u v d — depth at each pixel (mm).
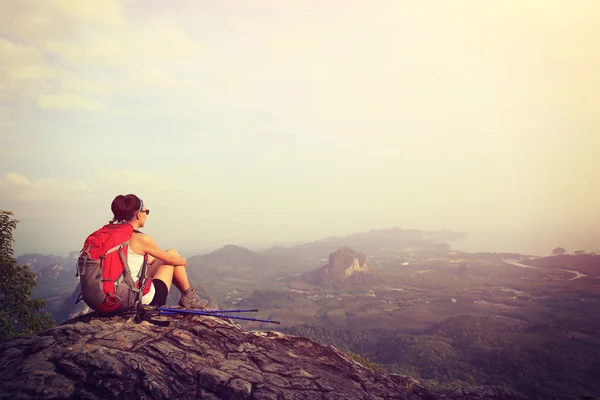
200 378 4590
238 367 4977
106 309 5207
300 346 6234
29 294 18984
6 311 18531
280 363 5438
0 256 18250
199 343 5262
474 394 7578
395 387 6008
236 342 5566
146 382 4246
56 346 4578
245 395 4496
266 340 6023
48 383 3992
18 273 18750
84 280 5102
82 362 4320
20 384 3941
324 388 5129
